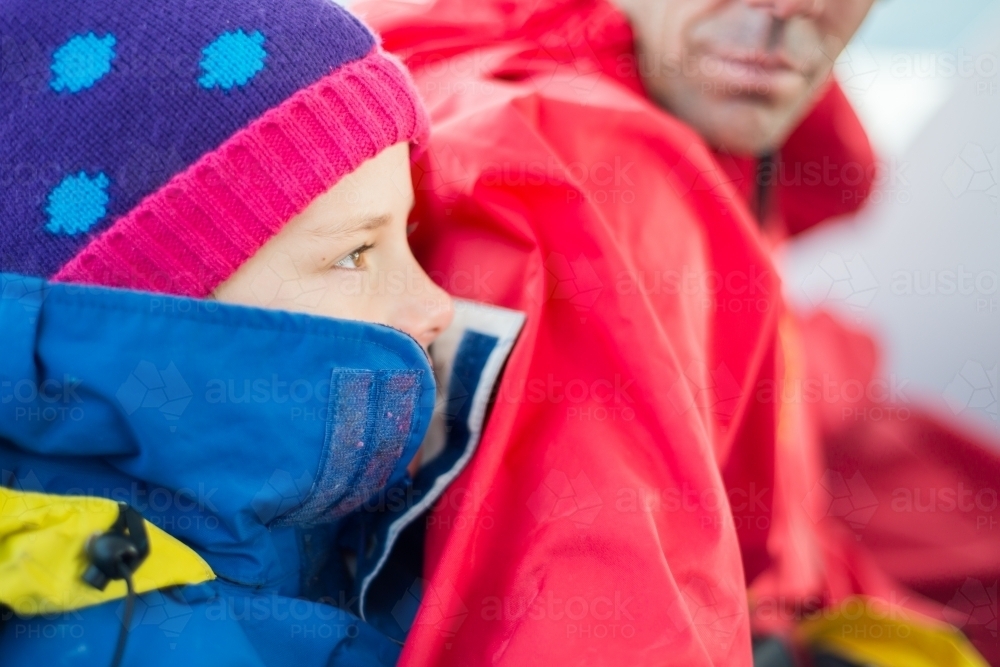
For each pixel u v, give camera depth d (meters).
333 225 0.67
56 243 0.61
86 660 0.57
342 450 0.65
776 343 0.81
